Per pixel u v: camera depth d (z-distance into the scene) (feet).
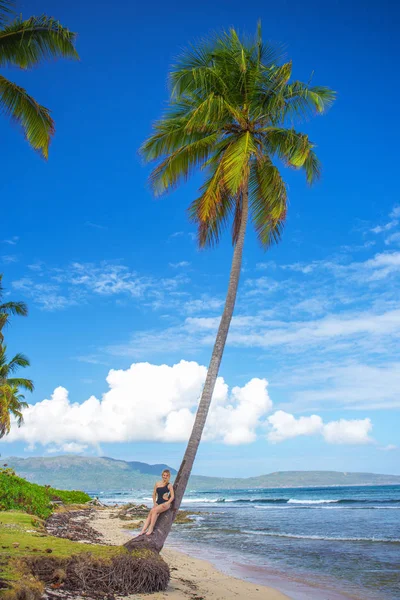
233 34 50.60
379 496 274.16
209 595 32.68
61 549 31.68
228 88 49.67
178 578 39.42
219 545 68.69
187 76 49.52
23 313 118.73
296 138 48.21
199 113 44.45
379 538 72.18
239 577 44.01
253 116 50.42
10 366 135.85
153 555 31.78
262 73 49.39
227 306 43.34
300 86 50.03
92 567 28.68
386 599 35.60
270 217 51.49
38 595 22.08
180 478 37.42
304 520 110.01
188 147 48.29
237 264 45.06
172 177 50.52
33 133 50.31
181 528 97.40
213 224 50.70
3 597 19.71
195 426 39.24
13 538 35.09
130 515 111.14
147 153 51.13
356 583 41.57
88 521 89.20
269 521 109.91
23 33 49.70
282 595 36.45
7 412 118.01
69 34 50.62
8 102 49.57
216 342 42.09
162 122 49.90
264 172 49.57
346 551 60.44
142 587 29.73
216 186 46.29
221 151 50.88
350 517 115.03
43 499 80.69
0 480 69.46
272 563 52.47
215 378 40.91
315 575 45.39
